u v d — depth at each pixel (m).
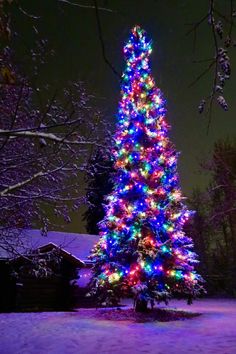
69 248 22.33
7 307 17.98
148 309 16.89
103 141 5.46
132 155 17.00
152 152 17.17
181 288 16.62
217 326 13.57
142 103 17.56
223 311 18.61
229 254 33.38
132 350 9.67
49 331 12.38
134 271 15.88
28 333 12.00
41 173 4.61
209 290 32.41
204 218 34.25
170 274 16.19
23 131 3.68
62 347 10.01
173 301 24.58
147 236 16.31
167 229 16.58
